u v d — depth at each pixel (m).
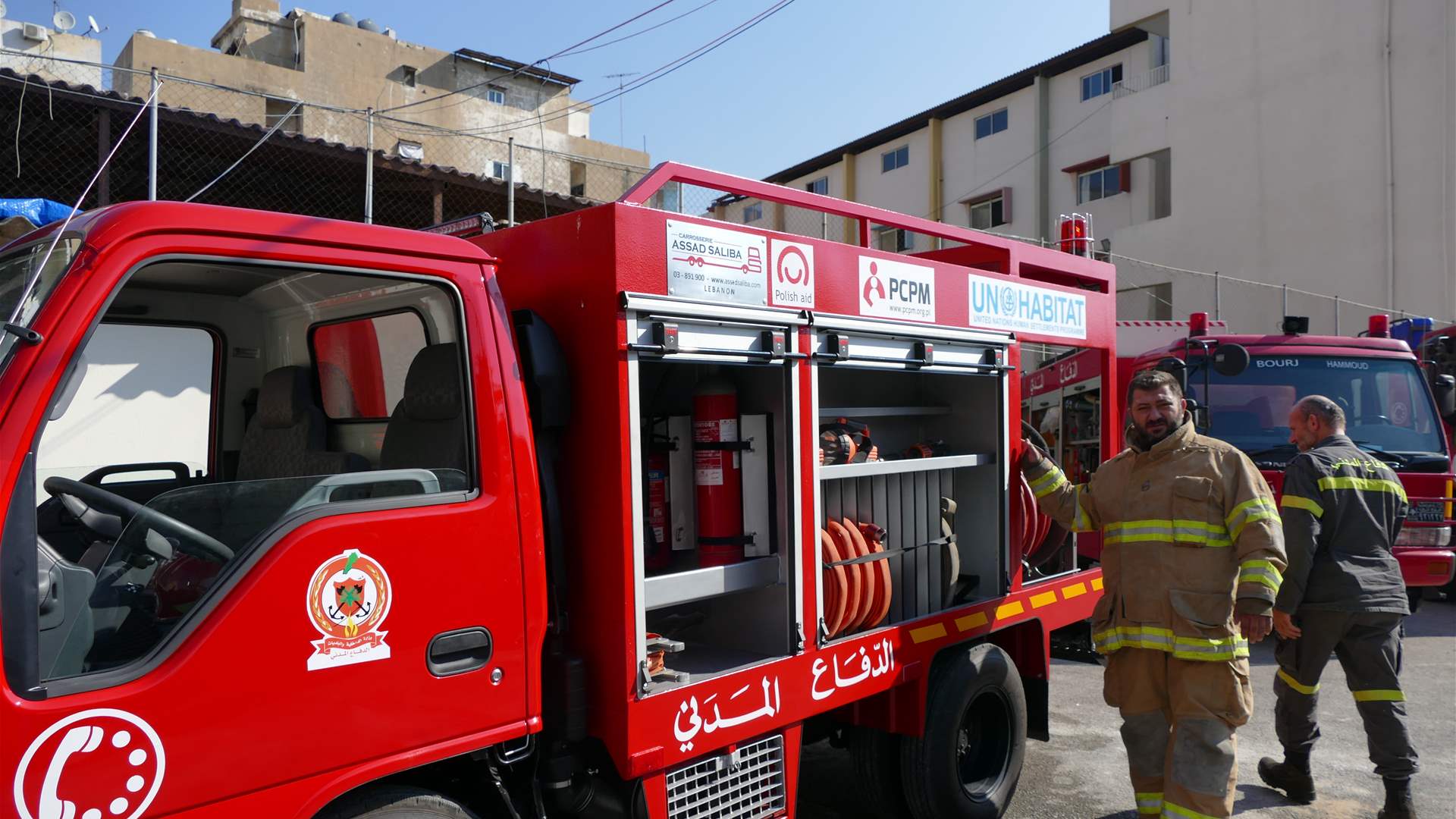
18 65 14.02
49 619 1.86
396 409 2.62
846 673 3.40
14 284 2.09
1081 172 27.09
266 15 30.77
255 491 2.12
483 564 2.42
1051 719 6.14
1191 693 3.59
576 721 2.67
